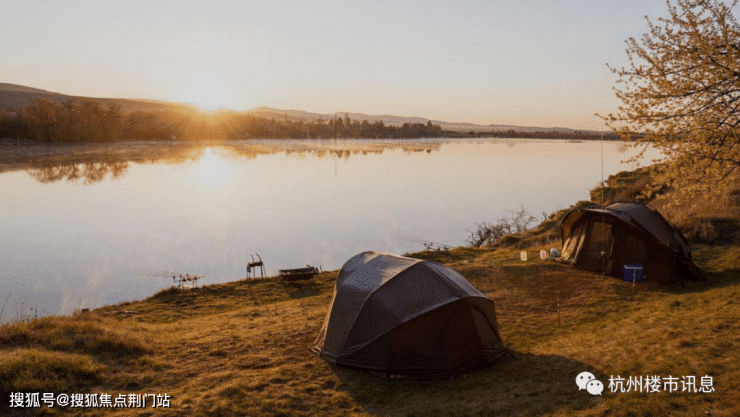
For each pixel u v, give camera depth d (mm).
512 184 128625
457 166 185125
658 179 13406
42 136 185125
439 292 13312
